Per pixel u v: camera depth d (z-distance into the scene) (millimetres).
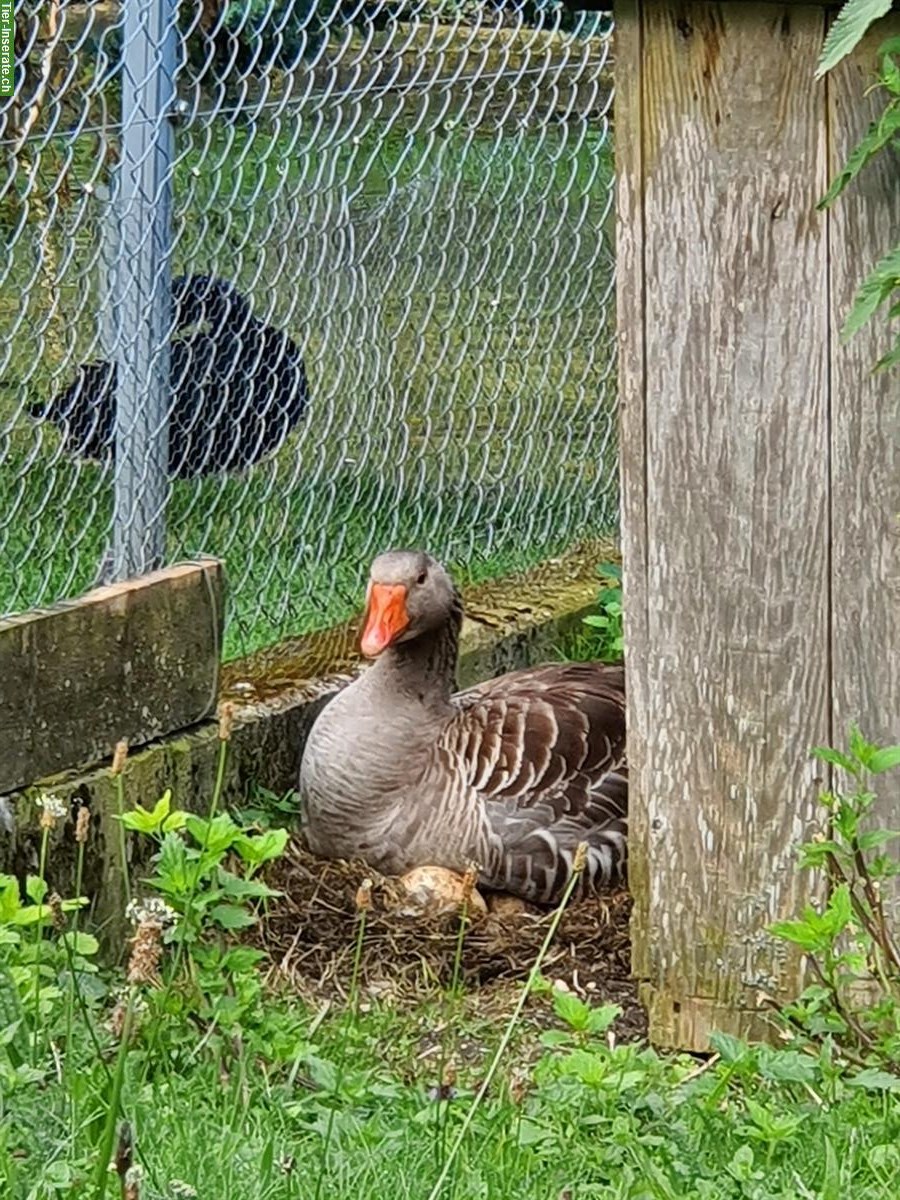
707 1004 2379
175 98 2664
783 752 2305
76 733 2590
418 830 2852
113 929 2617
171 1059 2219
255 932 2684
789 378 2236
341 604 3119
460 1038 2461
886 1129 2119
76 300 2758
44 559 2656
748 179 2209
